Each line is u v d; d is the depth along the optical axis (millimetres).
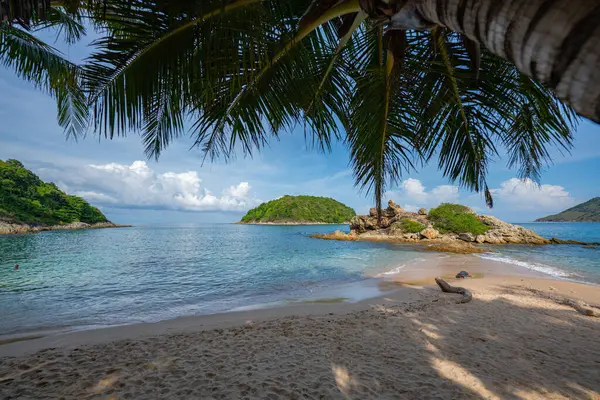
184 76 2824
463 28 822
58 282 12242
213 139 4105
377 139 4473
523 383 3348
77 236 52344
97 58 2693
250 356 4172
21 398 3133
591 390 3195
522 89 3174
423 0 964
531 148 3637
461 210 40188
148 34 2605
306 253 24094
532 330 5109
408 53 3555
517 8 630
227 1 2248
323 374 3604
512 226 35750
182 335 5188
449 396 3109
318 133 4656
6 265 17641
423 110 3896
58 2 2701
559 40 571
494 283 9969
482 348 4348
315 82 4055
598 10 516
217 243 37625
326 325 5547
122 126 2957
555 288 9016
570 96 599
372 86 4203
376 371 3666
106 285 11523
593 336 4824
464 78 3346
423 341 4637
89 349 4562
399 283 10766
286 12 3037
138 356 4238
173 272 14922
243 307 7828
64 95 5969
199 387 3328
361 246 30562
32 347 4742
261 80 3580
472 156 4156
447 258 19047
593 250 24938
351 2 2059
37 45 5660
